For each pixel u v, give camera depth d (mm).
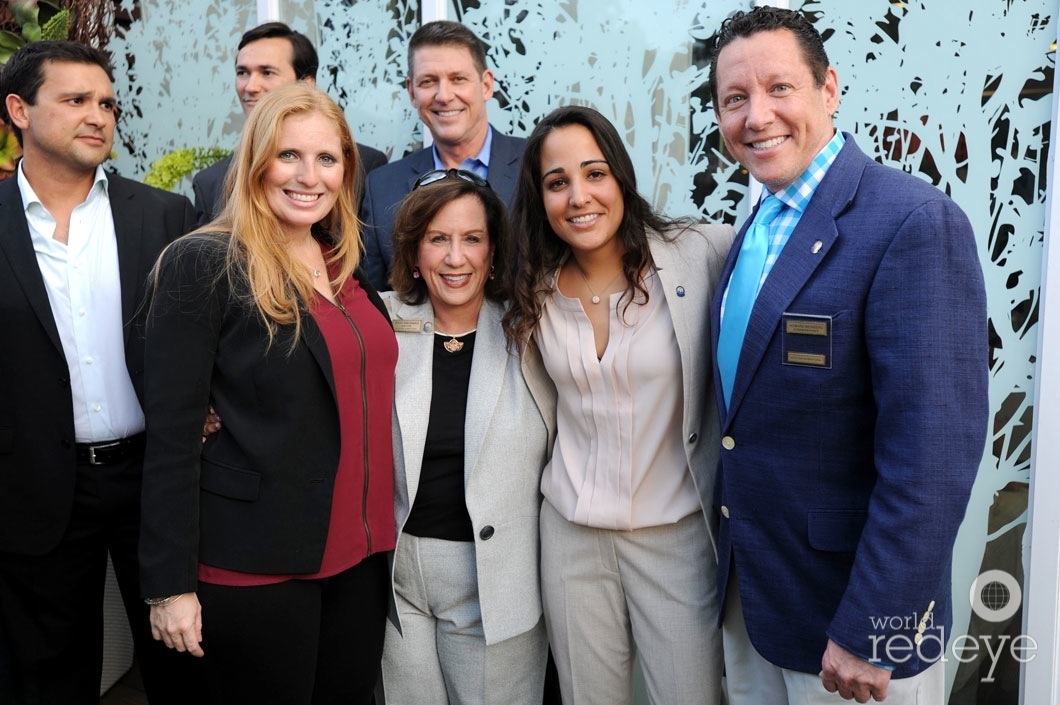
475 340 2188
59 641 2459
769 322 1703
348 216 2072
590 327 2039
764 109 1699
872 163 1720
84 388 2340
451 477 2139
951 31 2395
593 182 1961
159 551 1812
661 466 2037
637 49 2766
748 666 2008
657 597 2066
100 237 2383
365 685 2127
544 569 2164
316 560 1900
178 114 3592
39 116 2260
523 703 2244
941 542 1515
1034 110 2336
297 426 1869
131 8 3633
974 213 2422
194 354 1830
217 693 1947
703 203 2717
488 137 2934
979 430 1530
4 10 3354
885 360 1555
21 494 2311
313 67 3160
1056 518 2324
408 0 3107
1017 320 2400
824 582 1729
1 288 2277
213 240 1869
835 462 1689
